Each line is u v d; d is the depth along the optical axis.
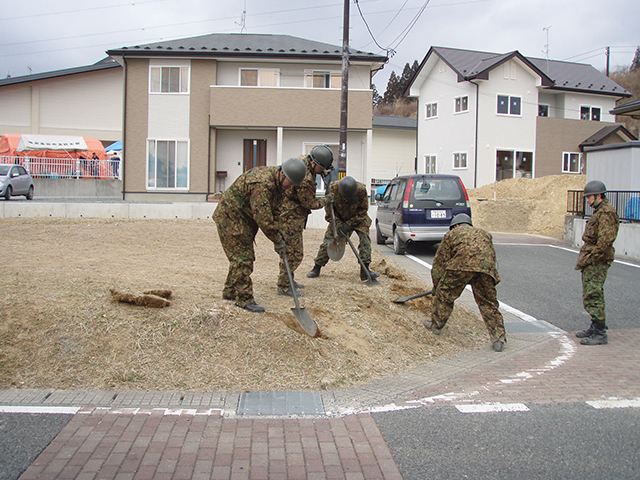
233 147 22.25
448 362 5.34
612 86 32.72
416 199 11.50
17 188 21.58
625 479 3.03
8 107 34.19
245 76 21.98
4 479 2.88
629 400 4.28
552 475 3.07
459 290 5.79
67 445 3.29
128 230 11.86
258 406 3.98
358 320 5.74
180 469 3.06
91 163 28.08
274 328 4.96
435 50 31.33
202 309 5.06
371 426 3.72
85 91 35.06
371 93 21.23
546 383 4.69
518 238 17.28
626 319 7.20
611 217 5.89
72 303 5.01
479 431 3.66
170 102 21.61
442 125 31.75
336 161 22.30
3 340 4.48
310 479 3.00
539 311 7.60
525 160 30.23
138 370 4.35
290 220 6.24
